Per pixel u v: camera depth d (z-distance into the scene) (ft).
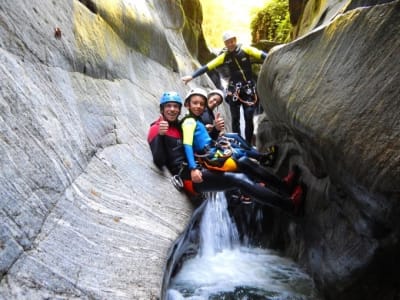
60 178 7.34
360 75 7.68
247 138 20.99
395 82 6.68
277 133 17.21
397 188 6.42
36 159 6.60
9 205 5.36
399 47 6.72
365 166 7.12
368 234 8.23
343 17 8.78
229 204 19.06
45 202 6.45
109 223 8.07
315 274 11.92
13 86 6.65
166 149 13.25
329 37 9.29
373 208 7.48
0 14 7.14
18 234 5.36
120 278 6.86
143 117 16.01
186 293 11.78
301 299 11.47
